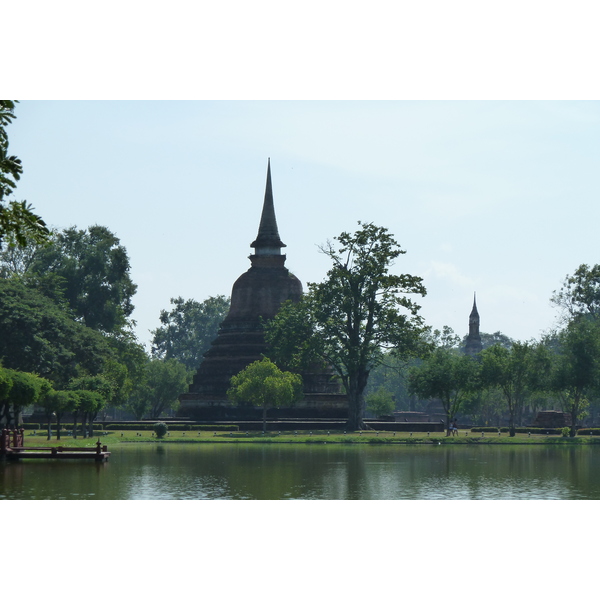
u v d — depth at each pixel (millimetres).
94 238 135750
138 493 36938
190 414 117812
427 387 105625
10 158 21953
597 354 105375
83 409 82625
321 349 101625
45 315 94250
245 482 42250
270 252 125625
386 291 102062
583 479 44844
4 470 47562
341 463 56375
